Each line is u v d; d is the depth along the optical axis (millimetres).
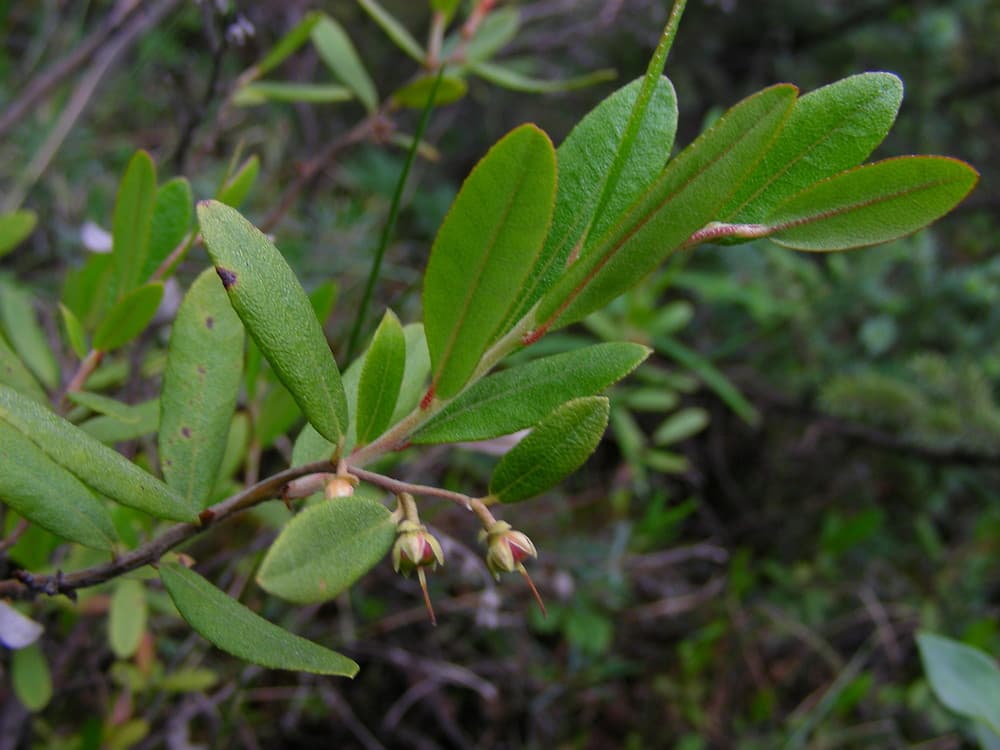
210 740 224
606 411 93
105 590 182
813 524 407
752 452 428
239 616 92
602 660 321
